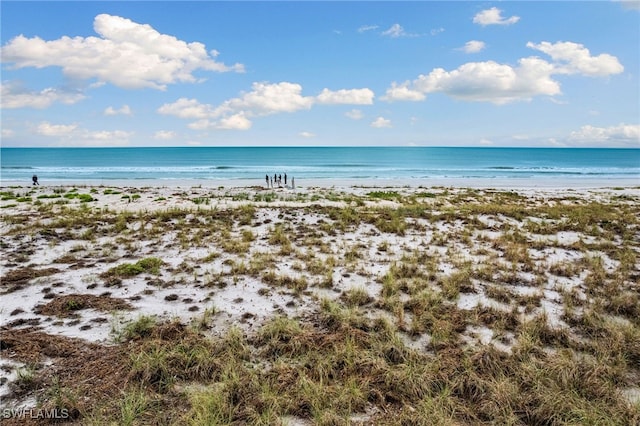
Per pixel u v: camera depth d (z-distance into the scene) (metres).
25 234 11.23
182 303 6.69
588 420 3.91
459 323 5.97
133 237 11.27
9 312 6.13
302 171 65.06
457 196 25.52
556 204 21.23
